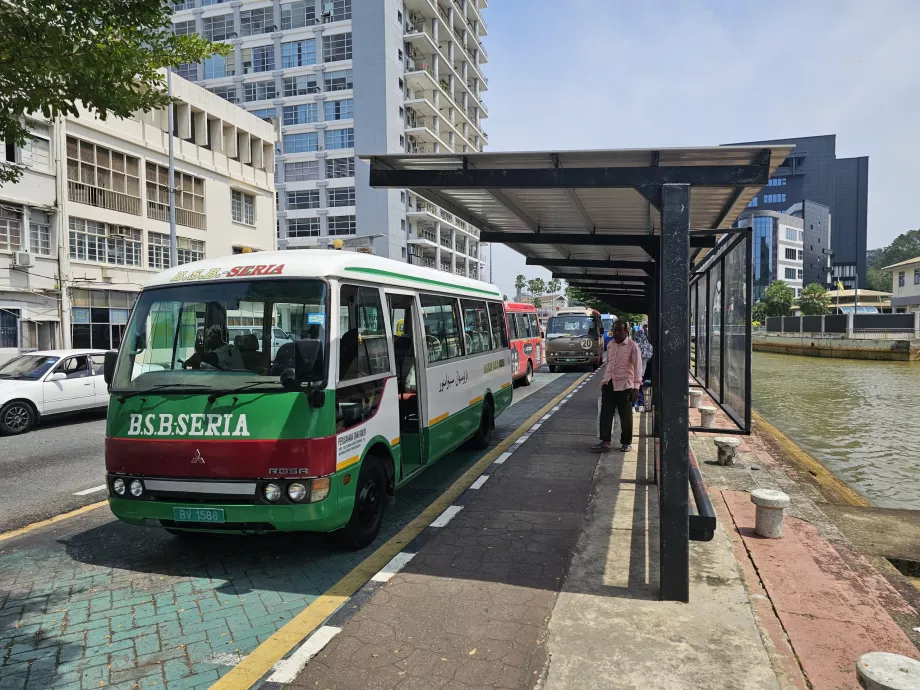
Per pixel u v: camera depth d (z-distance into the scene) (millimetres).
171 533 5598
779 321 61156
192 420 4434
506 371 10125
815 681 3010
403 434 6234
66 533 5648
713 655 3219
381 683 3121
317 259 4949
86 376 12906
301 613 3959
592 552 4797
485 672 3197
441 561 4785
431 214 57594
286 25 54375
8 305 20516
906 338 45312
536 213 7332
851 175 141500
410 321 6262
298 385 4359
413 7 56812
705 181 4285
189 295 4859
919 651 3299
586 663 3156
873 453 11773
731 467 7617
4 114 4961
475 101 73188
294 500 4285
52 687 3191
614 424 11188
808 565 4492
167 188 26922
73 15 4887
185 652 3520
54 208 21719
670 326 3799
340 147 53750
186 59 7262
